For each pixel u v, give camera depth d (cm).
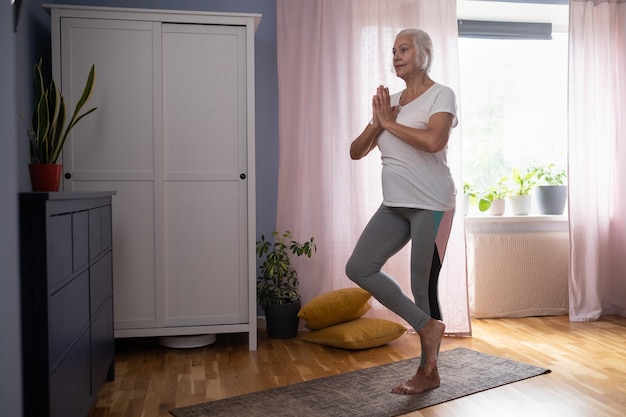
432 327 253
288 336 366
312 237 367
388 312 388
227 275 337
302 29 385
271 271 362
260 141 401
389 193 253
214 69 332
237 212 336
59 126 284
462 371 290
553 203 452
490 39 466
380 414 233
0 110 128
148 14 324
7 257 129
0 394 125
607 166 431
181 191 331
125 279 328
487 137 474
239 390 266
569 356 321
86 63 321
